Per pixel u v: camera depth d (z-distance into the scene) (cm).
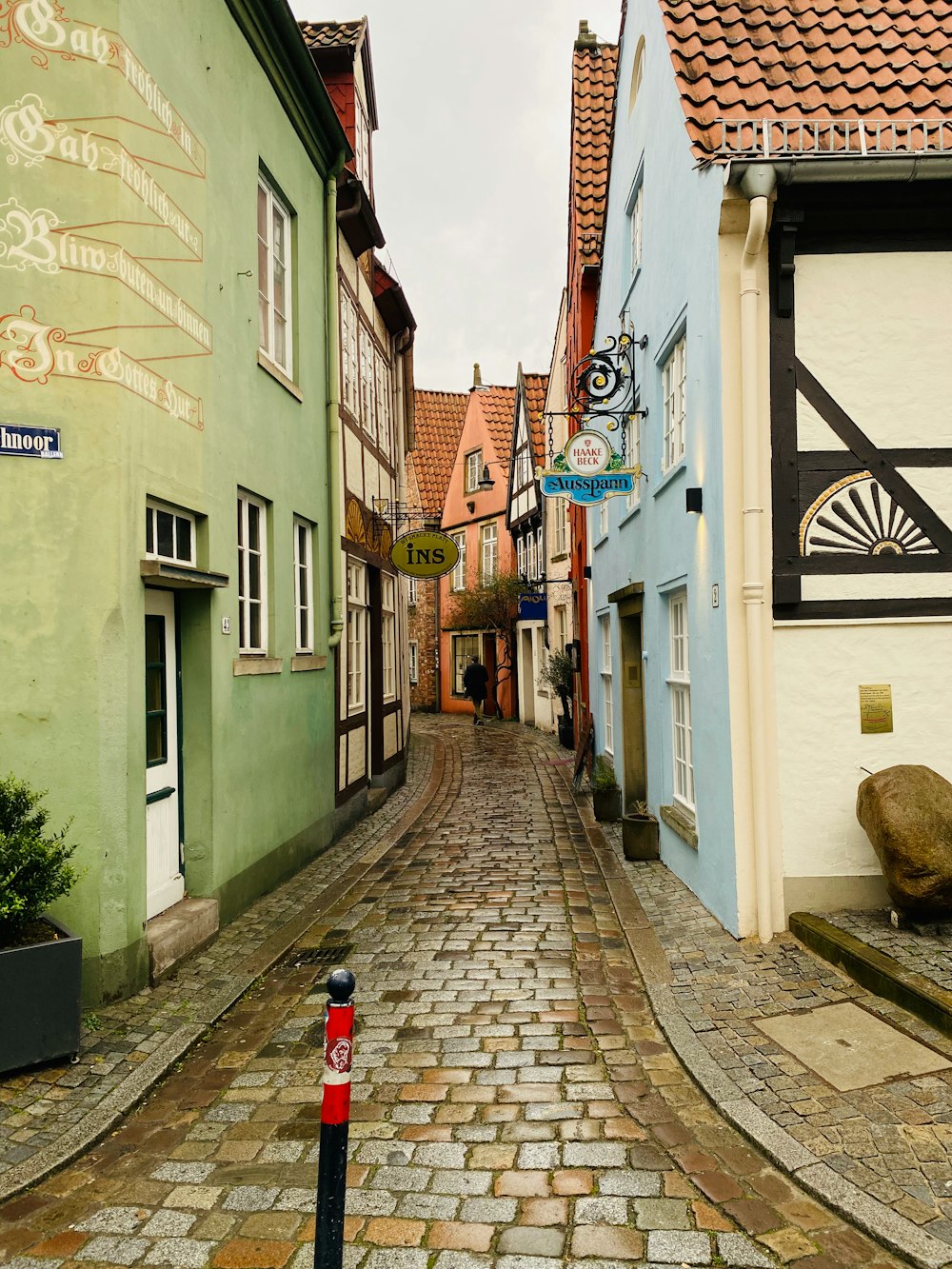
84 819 501
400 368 1597
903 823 527
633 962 576
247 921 680
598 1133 376
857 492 593
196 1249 309
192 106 630
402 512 1538
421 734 2267
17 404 495
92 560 504
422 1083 423
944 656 592
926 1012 446
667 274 774
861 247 594
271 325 846
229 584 685
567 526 1884
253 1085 432
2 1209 335
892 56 644
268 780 773
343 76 1189
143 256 548
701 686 673
